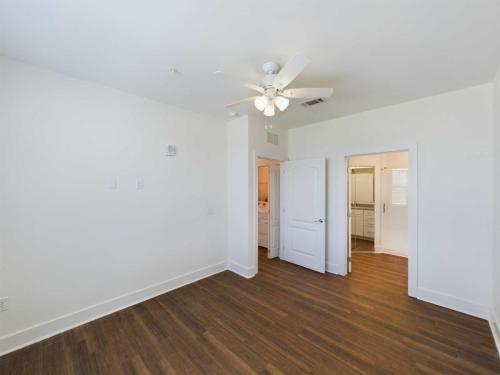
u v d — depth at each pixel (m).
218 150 3.75
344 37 1.72
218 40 1.77
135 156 2.80
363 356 1.93
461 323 2.38
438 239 2.74
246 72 2.25
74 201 2.37
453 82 2.44
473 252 2.53
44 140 2.19
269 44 1.82
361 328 2.31
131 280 2.79
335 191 3.73
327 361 1.88
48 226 2.22
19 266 2.07
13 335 2.04
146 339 2.16
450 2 1.39
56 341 2.14
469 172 2.55
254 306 2.73
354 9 1.45
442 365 1.84
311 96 2.09
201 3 1.40
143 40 1.78
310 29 1.64
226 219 3.88
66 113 2.31
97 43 1.82
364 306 2.72
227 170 3.89
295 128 4.24
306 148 4.08
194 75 2.32
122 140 2.70
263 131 3.84
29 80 2.11
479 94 2.49
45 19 1.54
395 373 1.76
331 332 2.25
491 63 2.07
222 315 2.55
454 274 2.64
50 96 2.22
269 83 2.03
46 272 2.21
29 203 2.12
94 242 2.50
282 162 4.38
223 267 3.84
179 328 2.32
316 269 3.86
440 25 1.58
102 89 2.54
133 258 2.80
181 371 1.80
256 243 3.73
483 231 2.47
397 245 4.70
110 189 2.61
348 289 3.17
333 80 2.39
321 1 1.39
